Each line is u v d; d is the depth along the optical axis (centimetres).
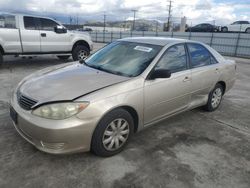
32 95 290
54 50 933
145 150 334
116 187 261
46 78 333
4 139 337
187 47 422
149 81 337
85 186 260
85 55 1035
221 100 552
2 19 790
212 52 482
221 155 338
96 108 278
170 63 380
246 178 292
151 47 388
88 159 304
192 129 413
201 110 505
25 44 846
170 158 320
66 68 383
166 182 274
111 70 361
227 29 3164
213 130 416
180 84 384
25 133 289
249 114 507
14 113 299
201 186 272
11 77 711
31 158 299
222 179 286
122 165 297
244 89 729
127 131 322
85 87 297
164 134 386
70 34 970
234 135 403
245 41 2461
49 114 268
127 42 423
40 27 881
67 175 274
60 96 278
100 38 4253
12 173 271
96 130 287
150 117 352
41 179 265
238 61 1805
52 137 265
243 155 343
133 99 313
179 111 405
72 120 267
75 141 275
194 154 335
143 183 270
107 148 304
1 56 810
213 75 461
